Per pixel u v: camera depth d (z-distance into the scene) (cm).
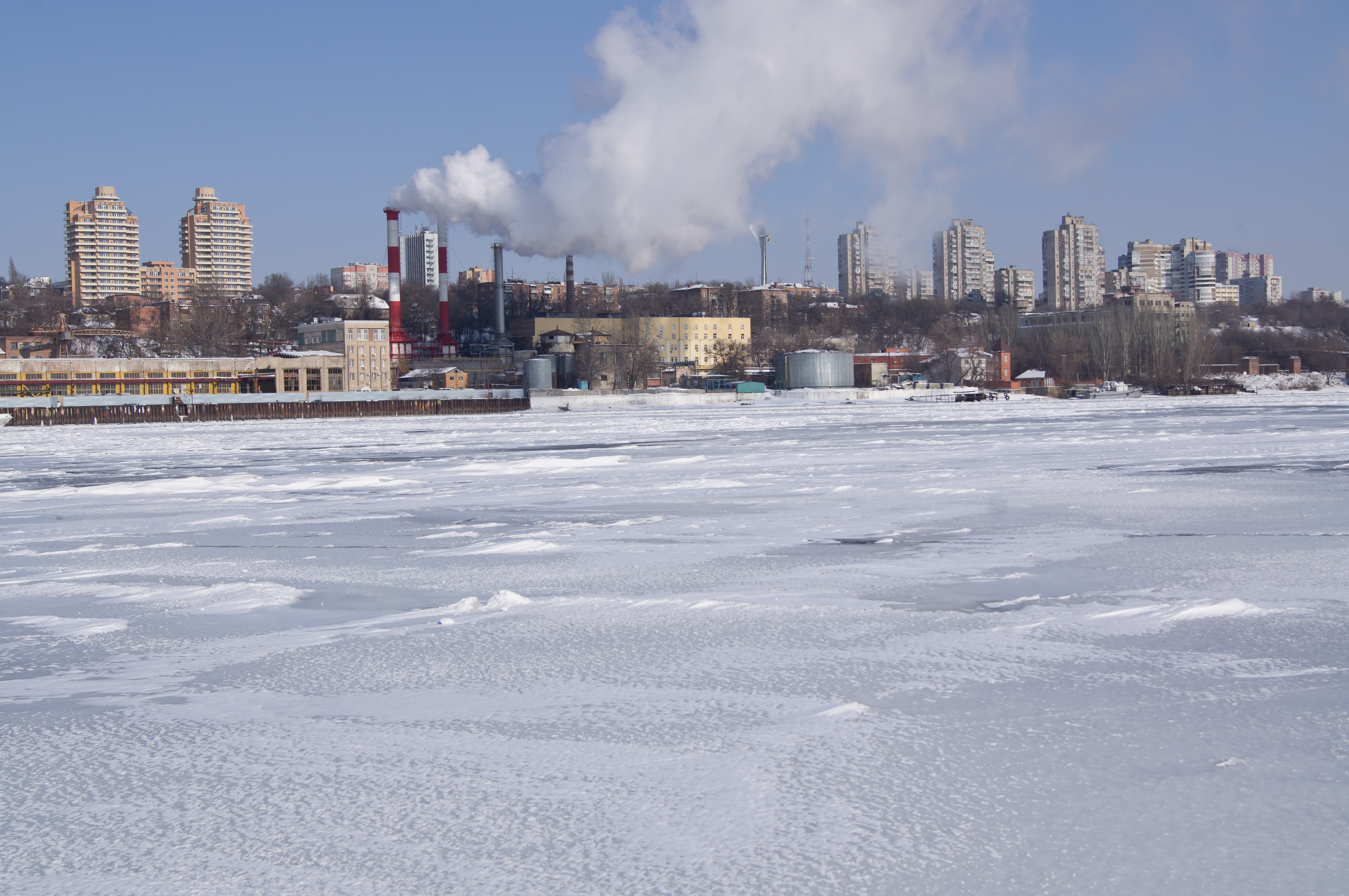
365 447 6084
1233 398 14175
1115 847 632
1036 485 3116
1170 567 1670
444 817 697
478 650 1176
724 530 2252
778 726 877
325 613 1442
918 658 1101
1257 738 821
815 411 11200
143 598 1574
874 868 610
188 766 808
